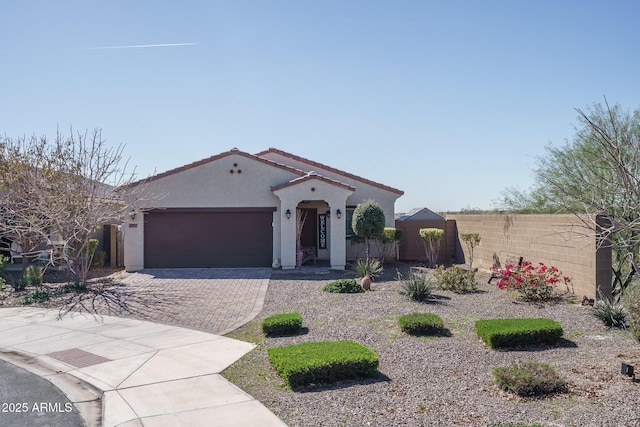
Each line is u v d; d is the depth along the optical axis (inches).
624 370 278.7
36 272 669.3
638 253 497.0
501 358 327.3
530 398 252.7
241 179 824.9
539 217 620.1
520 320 382.0
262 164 828.0
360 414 239.8
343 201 803.4
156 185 815.7
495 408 240.8
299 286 636.1
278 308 505.4
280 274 747.4
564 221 557.3
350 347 321.1
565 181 668.1
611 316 402.0
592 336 376.8
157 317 477.7
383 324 417.7
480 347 352.5
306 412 245.8
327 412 244.2
